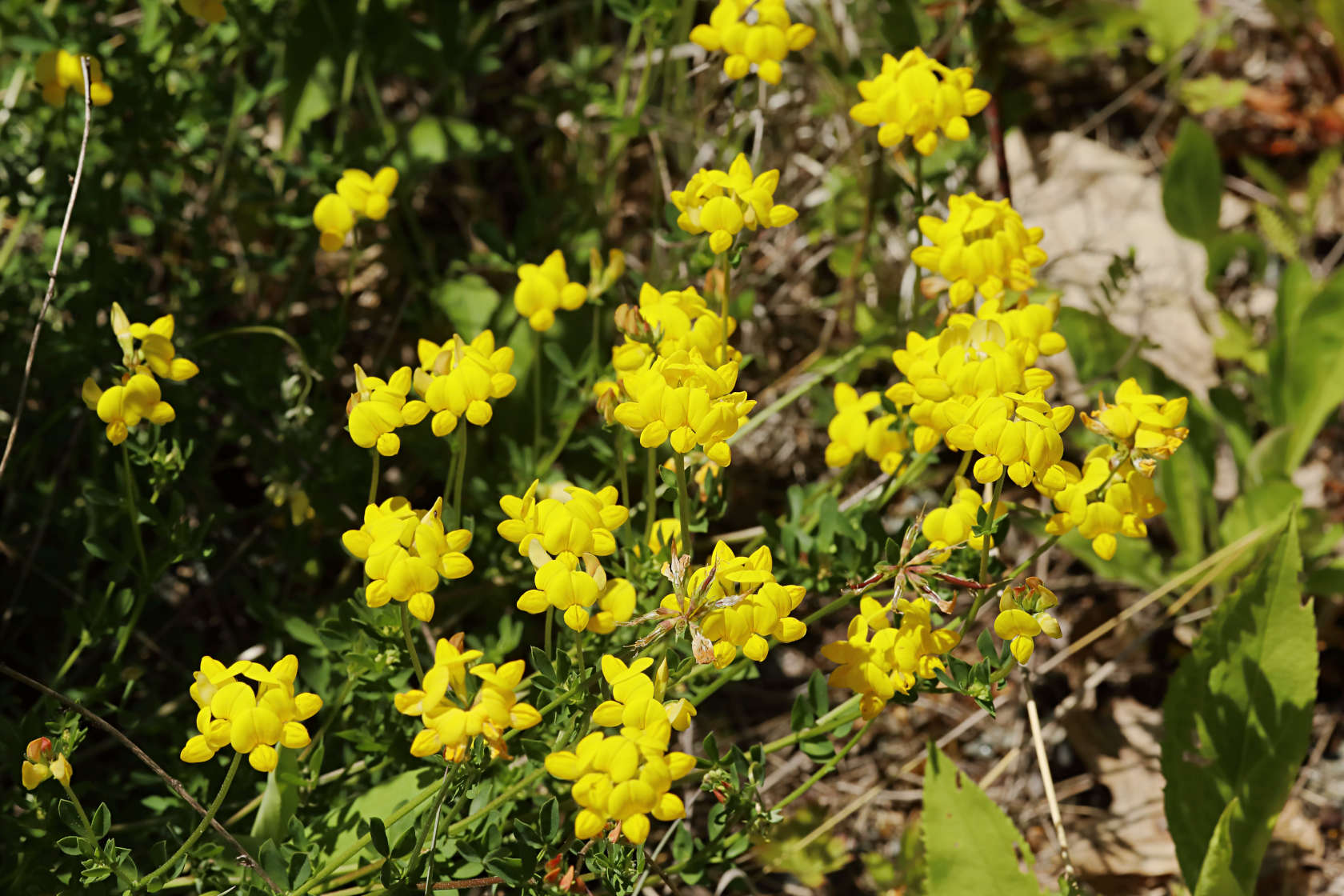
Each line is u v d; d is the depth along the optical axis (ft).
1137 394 2.69
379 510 2.64
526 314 2.94
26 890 2.85
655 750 2.57
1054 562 3.46
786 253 3.74
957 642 2.72
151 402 2.72
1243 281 3.92
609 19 4.10
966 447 2.65
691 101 3.77
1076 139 4.15
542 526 2.64
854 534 2.94
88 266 3.16
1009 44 3.55
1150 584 3.35
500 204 4.04
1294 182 4.15
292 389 3.13
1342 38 3.97
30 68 3.31
